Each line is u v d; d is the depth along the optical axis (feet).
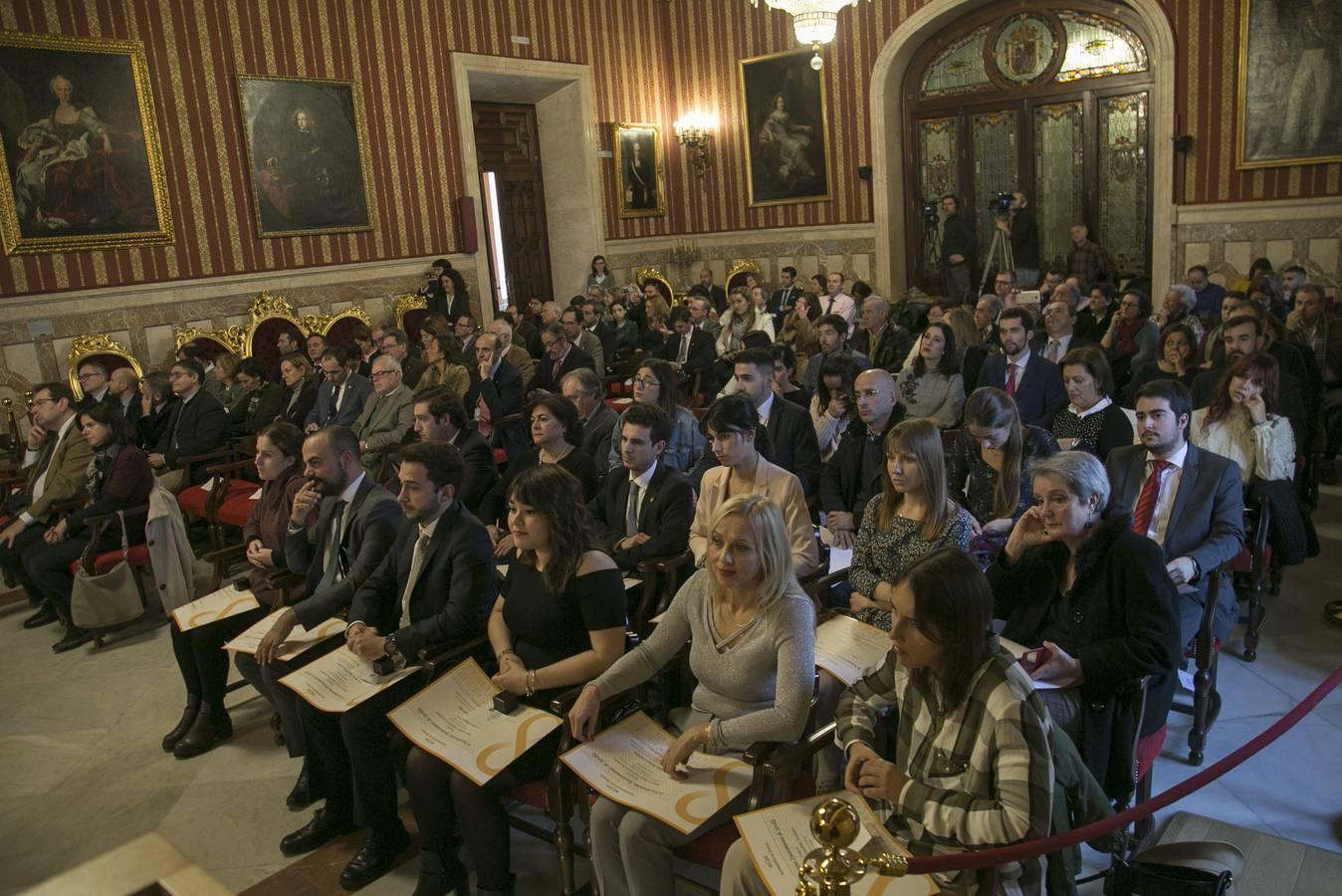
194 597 18.81
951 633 7.14
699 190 49.21
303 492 13.24
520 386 23.88
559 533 10.23
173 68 32.63
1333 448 22.48
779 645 9.00
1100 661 8.92
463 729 9.96
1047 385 18.72
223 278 34.22
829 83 44.34
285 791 13.00
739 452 12.60
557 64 43.39
